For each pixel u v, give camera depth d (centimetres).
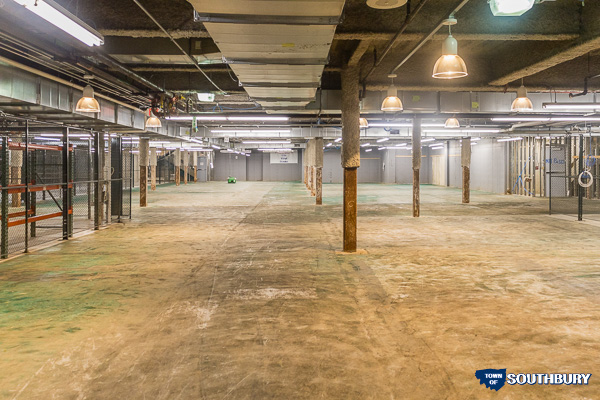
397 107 769
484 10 550
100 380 319
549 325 434
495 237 998
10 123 1077
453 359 356
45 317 462
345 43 752
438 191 2798
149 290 567
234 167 4859
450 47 473
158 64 768
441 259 760
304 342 392
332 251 840
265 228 1158
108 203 1241
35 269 686
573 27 564
